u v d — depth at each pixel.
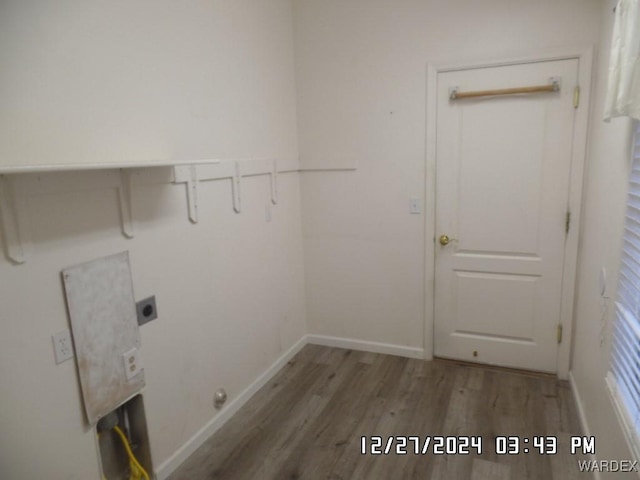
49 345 1.52
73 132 1.59
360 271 3.27
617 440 1.61
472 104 2.77
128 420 1.98
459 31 2.72
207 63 2.27
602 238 2.04
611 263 1.84
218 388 2.45
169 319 2.07
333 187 3.23
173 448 2.13
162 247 2.01
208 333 2.35
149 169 1.91
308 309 3.51
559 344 2.85
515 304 2.91
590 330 2.24
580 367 2.50
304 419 2.51
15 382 1.43
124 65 1.78
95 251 1.69
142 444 1.98
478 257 2.95
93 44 1.65
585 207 2.59
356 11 2.94
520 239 2.82
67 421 1.60
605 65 2.19
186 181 2.13
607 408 1.79
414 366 3.09
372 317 3.30
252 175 2.69
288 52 3.09
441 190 2.95
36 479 1.51
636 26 1.30
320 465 2.14
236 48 2.50
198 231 2.24
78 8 1.58
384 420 2.47
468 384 2.82
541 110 2.63
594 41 2.45
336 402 2.67
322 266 3.38
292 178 3.21
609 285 1.86
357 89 3.03
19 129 1.41
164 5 1.97
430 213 2.98
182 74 2.10
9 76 1.38
